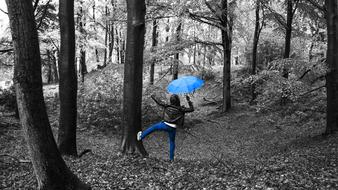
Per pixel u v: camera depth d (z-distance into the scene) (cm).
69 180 459
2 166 680
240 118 1770
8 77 2512
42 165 429
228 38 1959
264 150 1095
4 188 531
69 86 862
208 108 2275
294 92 1163
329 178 537
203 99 2525
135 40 759
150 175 602
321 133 1098
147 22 1850
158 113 1711
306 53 2248
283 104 1672
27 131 420
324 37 2161
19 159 764
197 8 1841
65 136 866
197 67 2114
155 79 3034
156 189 525
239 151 1169
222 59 2084
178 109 761
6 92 1883
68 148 868
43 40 1702
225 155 1114
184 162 750
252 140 1320
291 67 1184
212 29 2155
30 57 409
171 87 692
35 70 415
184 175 602
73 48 866
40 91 424
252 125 1586
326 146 867
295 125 1395
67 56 854
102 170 637
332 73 984
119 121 1563
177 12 1669
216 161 810
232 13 1898
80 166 685
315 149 862
